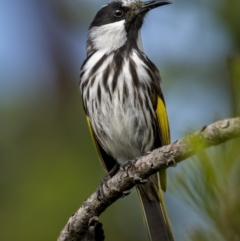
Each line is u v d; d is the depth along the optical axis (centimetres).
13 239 1088
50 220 1084
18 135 1207
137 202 1180
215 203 514
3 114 1220
